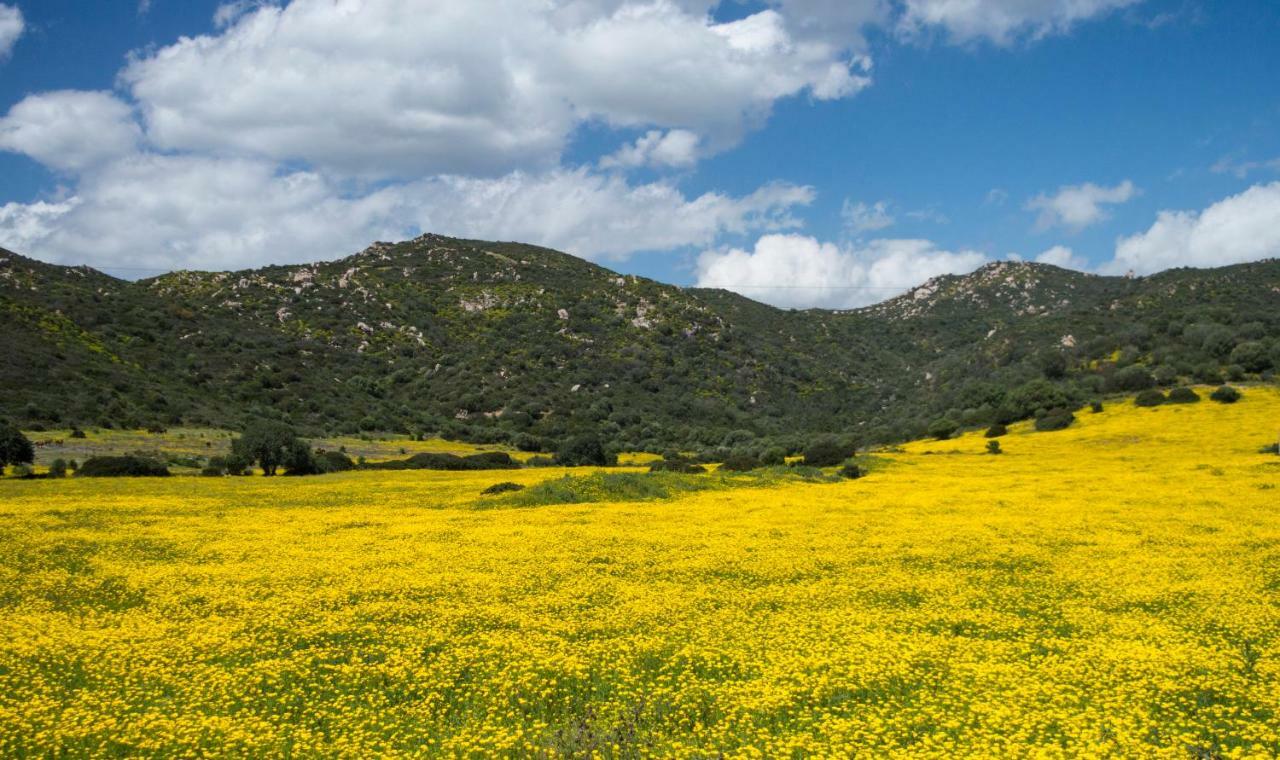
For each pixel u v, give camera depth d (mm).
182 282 145375
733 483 46438
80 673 13531
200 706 12141
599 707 12047
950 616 17031
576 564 22844
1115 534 27406
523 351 137500
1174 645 14656
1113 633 15656
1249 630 15766
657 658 14531
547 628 16469
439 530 29438
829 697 12391
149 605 18375
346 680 13461
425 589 19812
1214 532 27578
